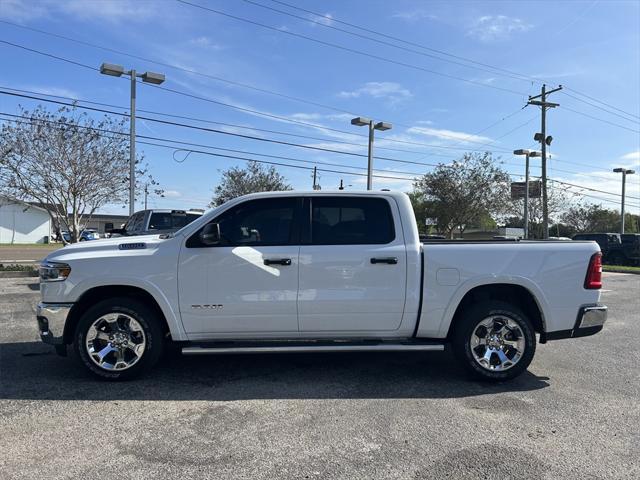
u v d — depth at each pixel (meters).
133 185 16.06
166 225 13.42
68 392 4.77
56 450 3.61
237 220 5.19
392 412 4.37
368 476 3.29
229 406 4.47
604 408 4.54
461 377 5.38
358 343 5.16
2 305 9.66
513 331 5.14
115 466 3.39
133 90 15.95
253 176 40.38
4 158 15.43
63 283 4.95
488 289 5.31
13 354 6.07
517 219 52.34
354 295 5.05
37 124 15.84
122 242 5.18
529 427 4.09
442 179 36.06
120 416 4.22
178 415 4.26
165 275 5.00
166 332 5.30
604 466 3.45
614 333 7.87
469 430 4.02
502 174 35.84
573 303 5.20
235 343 5.12
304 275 5.04
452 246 5.16
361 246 5.11
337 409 4.43
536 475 3.32
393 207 5.26
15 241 50.59
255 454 3.58
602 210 55.16
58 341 4.97
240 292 5.02
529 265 5.16
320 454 3.59
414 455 3.58
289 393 4.82
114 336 5.04
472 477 3.29
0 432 3.90
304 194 5.27
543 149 32.00
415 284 5.09
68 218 17.53
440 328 5.16
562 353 6.53
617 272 21.81
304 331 5.13
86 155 16.39
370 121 23.47
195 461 3.47
